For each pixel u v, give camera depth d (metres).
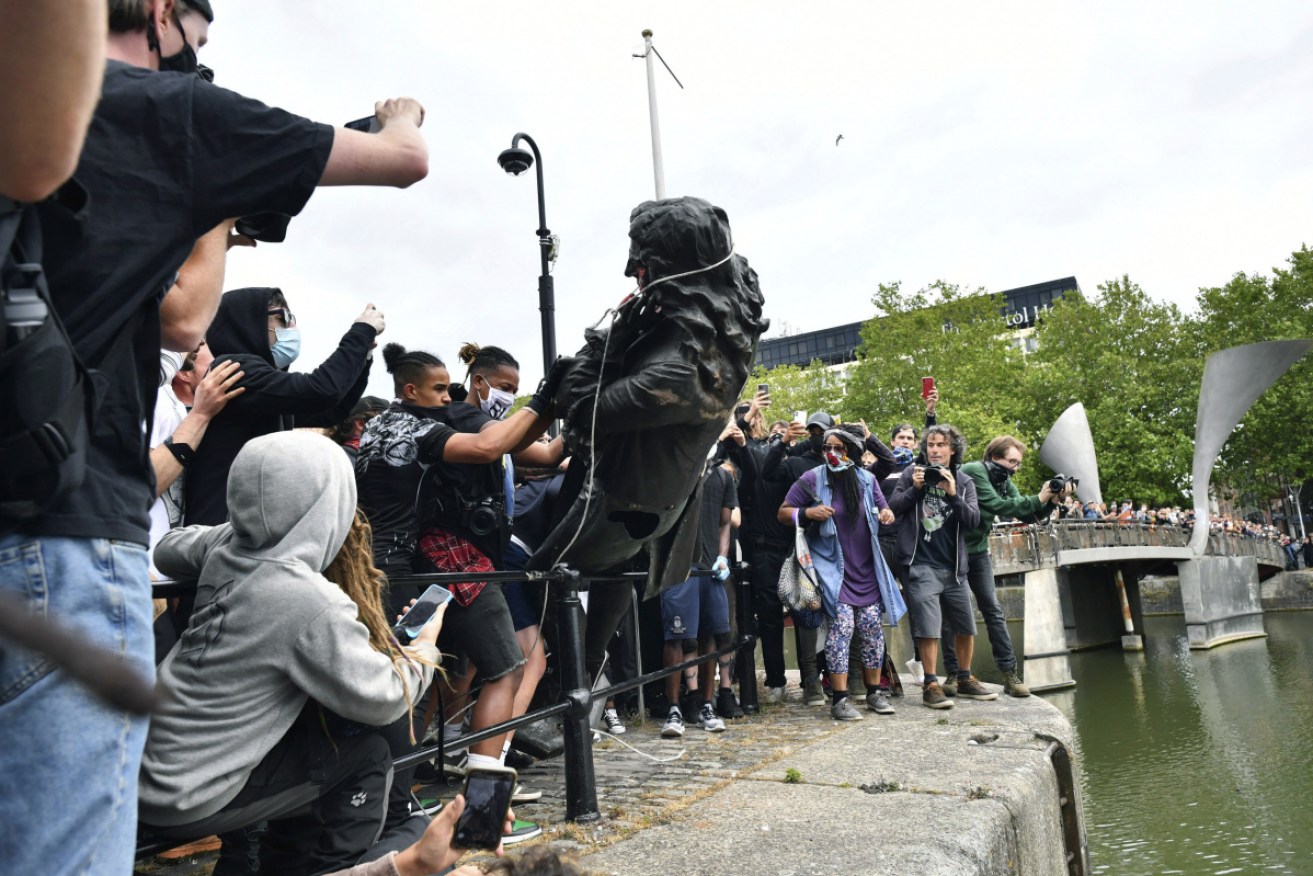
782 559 6.59
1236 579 26.42
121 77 1.31
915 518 6.11
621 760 4.55
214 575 2.00
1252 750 10.65
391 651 2.13
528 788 4.07
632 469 3.56
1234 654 21.47
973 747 4.43
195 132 1.33
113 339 1.25
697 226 3.38
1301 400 39.53
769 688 6.98
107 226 1.22
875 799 3.47
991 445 7.09
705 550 5.55
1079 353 41.34
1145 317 41.22
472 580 2.74
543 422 3.67
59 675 1.12
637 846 2.98
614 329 3.47
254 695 1.89
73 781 1.13
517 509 4.96
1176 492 38.66
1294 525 52.31
